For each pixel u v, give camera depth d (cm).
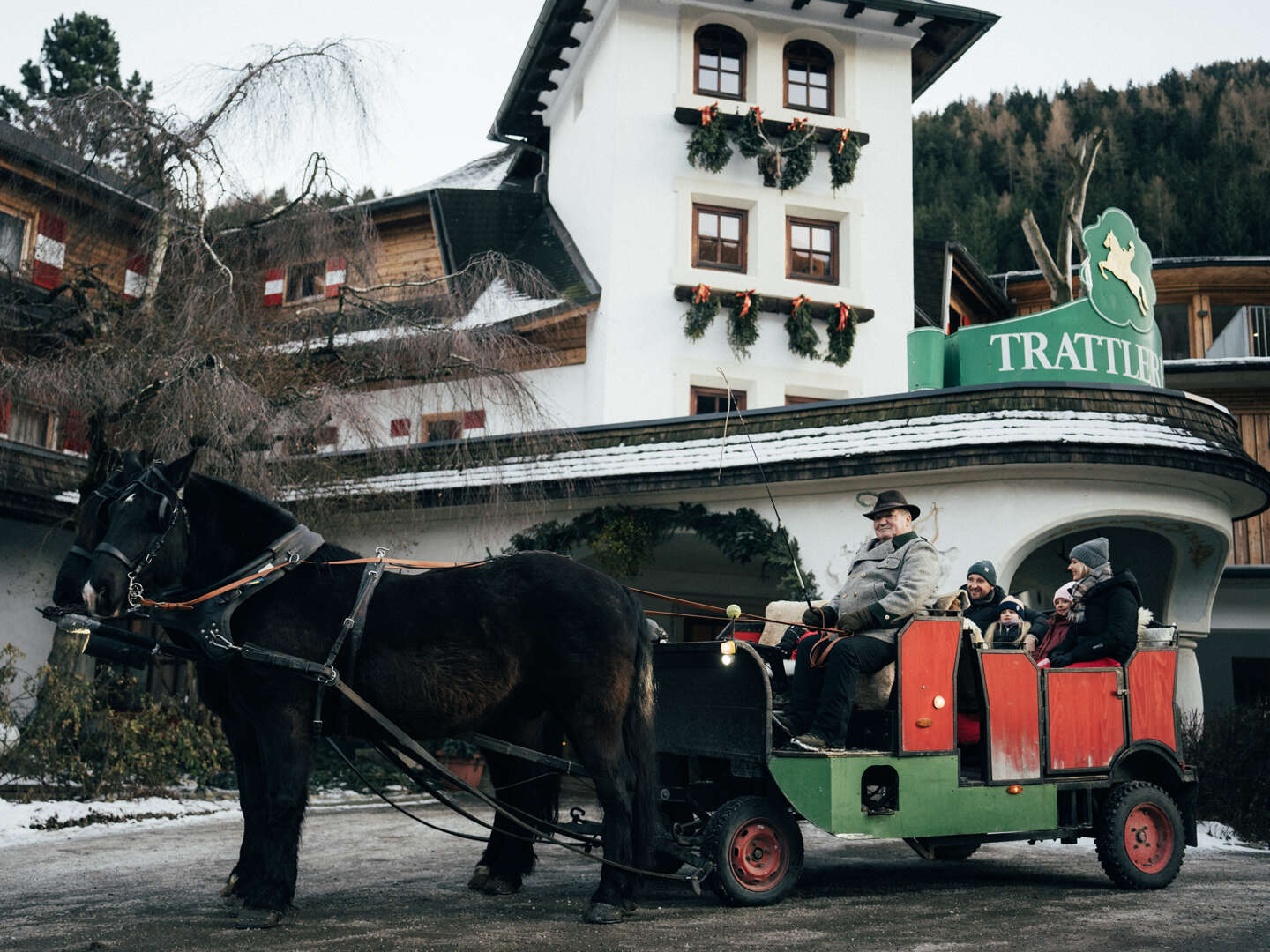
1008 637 805
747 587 1919
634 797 577
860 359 2022
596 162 2058
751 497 1320
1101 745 712
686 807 712
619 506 1380
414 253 2222
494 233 2217
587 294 1936
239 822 1078
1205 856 926
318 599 566
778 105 2088
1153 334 1471
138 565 553
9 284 1428
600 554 1365
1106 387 1235
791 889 646
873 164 2106
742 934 532
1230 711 1202
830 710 634
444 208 2180
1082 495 1230
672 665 682
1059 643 793
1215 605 2150
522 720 633
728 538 1307
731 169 2038
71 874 738
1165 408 1248
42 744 1126
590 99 2133
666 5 2059
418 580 581
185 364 1146
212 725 1286
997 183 6156
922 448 1207
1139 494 1242
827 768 618
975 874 765
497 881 659
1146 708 736
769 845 629
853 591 679
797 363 1989
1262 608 2130
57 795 1127
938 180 6012
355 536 1522
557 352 1977
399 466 1423
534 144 2502
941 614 668
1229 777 1116
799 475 1260
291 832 547
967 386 1241
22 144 1608
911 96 2347
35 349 1335
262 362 1280
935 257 2425
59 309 1341
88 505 568
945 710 657
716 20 2088
